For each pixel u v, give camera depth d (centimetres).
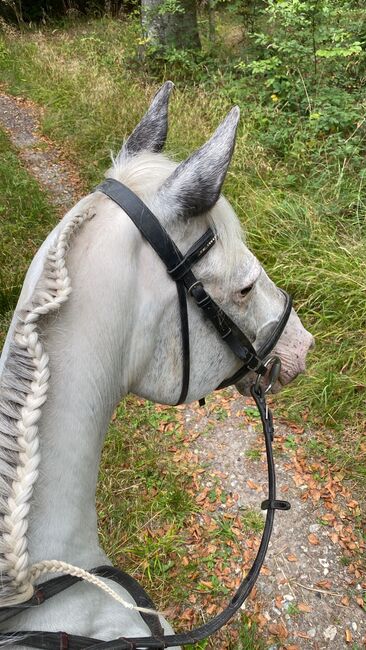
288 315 172
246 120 618
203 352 151
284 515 322
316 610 281
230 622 274
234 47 845
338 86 626
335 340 390
